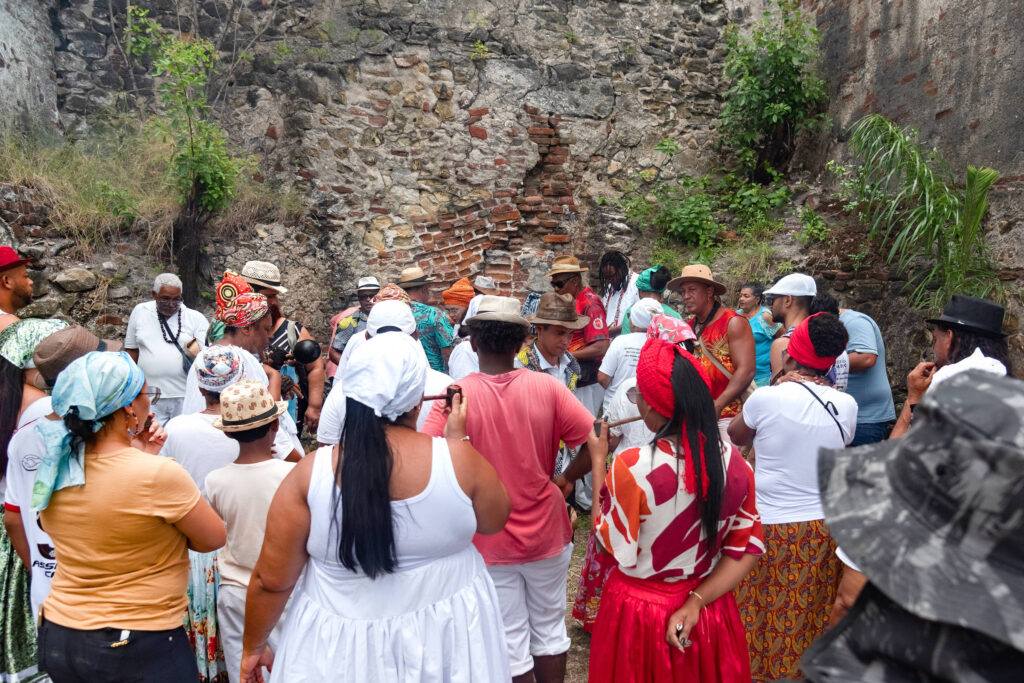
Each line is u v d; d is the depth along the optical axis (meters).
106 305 6.75
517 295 8.96
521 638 2.96
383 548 1.88
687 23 9.59
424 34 8.73
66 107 7.86
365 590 1.94
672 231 8.95
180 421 3.18
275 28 8.39
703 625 2.29
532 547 2.90
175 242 7.41
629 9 9.42
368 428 1.92
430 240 8.78
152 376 5.73
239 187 7.98
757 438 3.17
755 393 3.18
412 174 8.74
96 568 2.28
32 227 6.38
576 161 9.26
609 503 2.27
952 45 7.38
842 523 1.00
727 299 8.04
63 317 6.47
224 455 3.15
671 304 8.57
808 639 3.09
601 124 9.34
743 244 8.45
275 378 4.68
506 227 8.97
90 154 7.55
